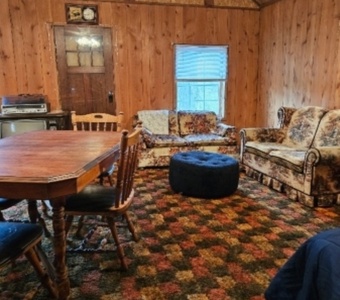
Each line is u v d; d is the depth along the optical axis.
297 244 2.34
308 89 4.27
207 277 1.95
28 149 1.98
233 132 4.61
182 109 5.26
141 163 4.36
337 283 1.09
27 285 1.86
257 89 5.45
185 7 4.86
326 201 3.04
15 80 4.52
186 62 5.09
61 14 4.48
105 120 3.09
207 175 3.19
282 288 1.40
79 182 1.45
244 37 5.21
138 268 2.04
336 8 3.74
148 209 2.99
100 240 2.38
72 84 4.70
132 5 4.68
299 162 3.11
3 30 4.36
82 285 1.87
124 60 4.82
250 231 2.55
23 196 1.38
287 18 4.56
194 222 2.71
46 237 2.39
